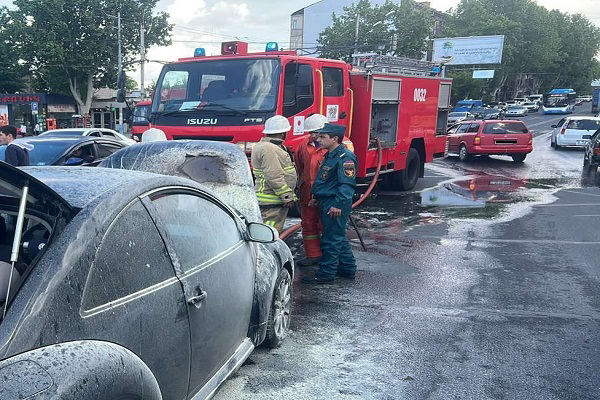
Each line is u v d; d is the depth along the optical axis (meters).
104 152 9.16
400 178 12.71
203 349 2.93
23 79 51.47
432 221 9.64
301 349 4.39
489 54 62.94
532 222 9.44
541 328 4.85
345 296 5.69
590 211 10.39
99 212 2.25
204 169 5.17
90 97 47.50
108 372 2.02
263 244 4.29
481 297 5.67
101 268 2.19
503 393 3.74
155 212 2.65
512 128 19.86
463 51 64.06
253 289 3.80
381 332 4.75
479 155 22.22
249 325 3.85
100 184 2.55
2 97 44.59
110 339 2.15
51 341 1.92
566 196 12.27
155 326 2.44
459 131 21.67
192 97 8.82
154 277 2.51
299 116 8.59
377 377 3.94
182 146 5.34
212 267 3.07
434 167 18.77
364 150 10.50
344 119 9.81
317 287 5.99
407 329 4.82
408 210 10.73
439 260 7.09
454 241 8.14
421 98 12.64
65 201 2.21
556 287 5.98
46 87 48.69
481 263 6.94
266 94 8.35
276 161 6.13
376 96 10.60
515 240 8.16
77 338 2.01
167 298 2.55
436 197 12.25
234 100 8.52
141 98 36.84
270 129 6.24
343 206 5.92
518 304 5.46
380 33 47.56
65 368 1.87
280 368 4.05
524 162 20.36
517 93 100.44
